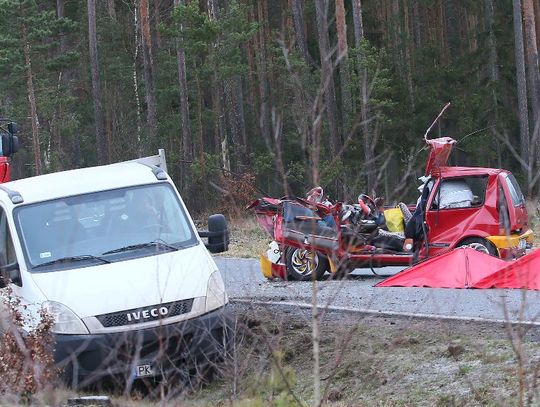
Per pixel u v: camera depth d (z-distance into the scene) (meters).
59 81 107.19
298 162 69.19
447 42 113.69
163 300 18.30
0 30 93.06
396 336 20.30
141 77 105.56
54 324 17.73
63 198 20.62
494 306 22.73
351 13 96.50
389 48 95.88
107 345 17.86
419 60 100.81
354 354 19.25
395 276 27.70
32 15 93.12
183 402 16.20
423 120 90.19
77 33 111.88
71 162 111.06
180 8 79.50
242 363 15.76
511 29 98.94
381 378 18.16
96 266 19.25
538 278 24.91
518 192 31.23
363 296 25.80
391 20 98.50
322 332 21.11
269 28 107.56
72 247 19.72
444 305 23.41
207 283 18.92
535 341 18.91
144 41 85.81
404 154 85.19
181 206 21.00
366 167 16.98
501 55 98.81
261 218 31.39
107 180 21.20
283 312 21.83
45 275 19.05
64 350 17.84
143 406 15.91
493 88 93.50
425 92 93.88
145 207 20.66
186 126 83.25
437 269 27.14
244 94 107.44
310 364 19.70
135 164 23.09
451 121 97.44
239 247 44.31
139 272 18.92
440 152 30.81
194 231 20.56
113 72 107.62
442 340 19.75
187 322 18.14
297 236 28.56
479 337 19.75
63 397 15.92
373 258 30.38
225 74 81.19
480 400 15.91
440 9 111.94
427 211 30.70
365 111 15.38
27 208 20.39
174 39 93.88
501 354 18.11
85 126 113.00
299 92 13.36
